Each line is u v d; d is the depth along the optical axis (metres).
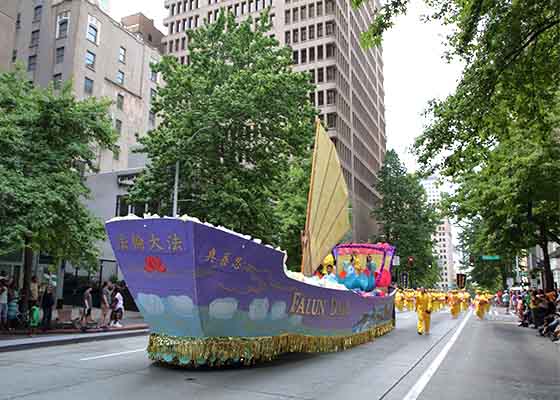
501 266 57.91
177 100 25.25
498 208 22.89
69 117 18.16
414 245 63.50
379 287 18.00
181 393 6.52
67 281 31.72
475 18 9.58
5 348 12.20
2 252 14.91
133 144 56.47
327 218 12.52
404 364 9.88
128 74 57.31
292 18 71.56
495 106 10.95
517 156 19.77
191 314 7.76
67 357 10.36
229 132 24.81
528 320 22.22
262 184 25.66
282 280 8.99
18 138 16.84
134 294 8.42
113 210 36.84
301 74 24.61
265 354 8.81
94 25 52.88
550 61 10.27
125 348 12.42
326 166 12.55
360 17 84.75
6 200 15.42
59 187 16.81
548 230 24.33
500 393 7.42
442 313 37.03
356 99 78.00
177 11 81.31
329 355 10.84
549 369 9.96
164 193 24.91
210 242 7.48
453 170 12.06
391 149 70.00
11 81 19.55
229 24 27.70
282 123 25.03
